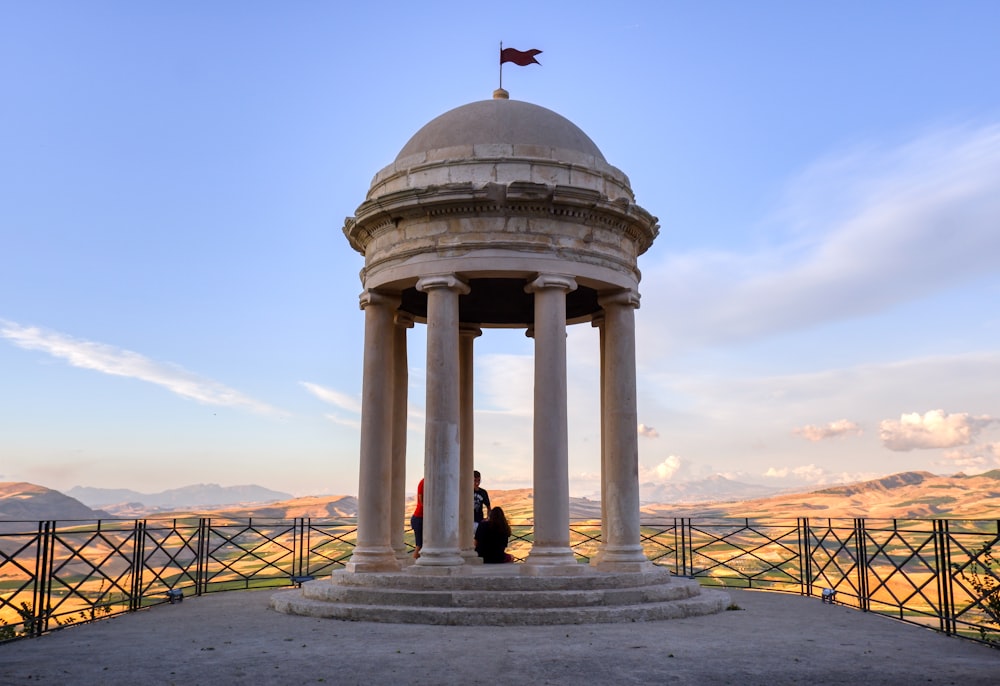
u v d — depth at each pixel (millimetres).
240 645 14898
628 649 14211
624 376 21859
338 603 18844
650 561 21500
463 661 13086
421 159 21750
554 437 19922
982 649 14688
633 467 21484
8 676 12180
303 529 28641
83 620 18828
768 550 33781
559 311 20594
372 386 22125
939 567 17312
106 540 20438
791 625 17688
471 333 27188
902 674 12250
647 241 23344
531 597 18062
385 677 11898
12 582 27094
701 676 12000
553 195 20453
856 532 21547
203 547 25922
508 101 23078
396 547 23938
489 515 24844
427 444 20125
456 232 20766
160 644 15172
